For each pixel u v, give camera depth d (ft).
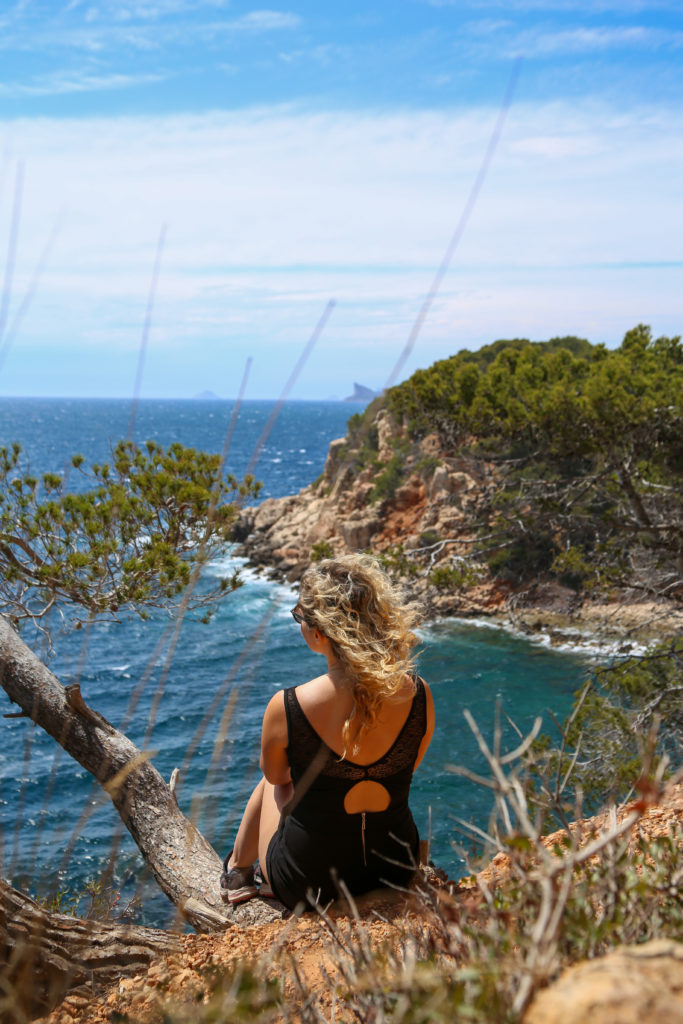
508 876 4.41
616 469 42.45
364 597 7.74
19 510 15.93
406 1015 3.45
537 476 49.29
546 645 80.18
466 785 53.36
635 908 3.99
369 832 8.05
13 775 57.57
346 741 7.64
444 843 42.78
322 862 8.04
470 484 81.61
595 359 71.72
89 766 13.15
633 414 39.91
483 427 48.85
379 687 7.52
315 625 7.78
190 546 15.87
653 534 42.34
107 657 83.82
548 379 61.21
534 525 45.24
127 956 6.64
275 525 120.98
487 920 3.86
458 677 73.92
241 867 10.07
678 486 43.14
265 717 7.95
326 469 137.80
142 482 16.39
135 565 15.26
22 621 15.66
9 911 6.15
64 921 6.63
